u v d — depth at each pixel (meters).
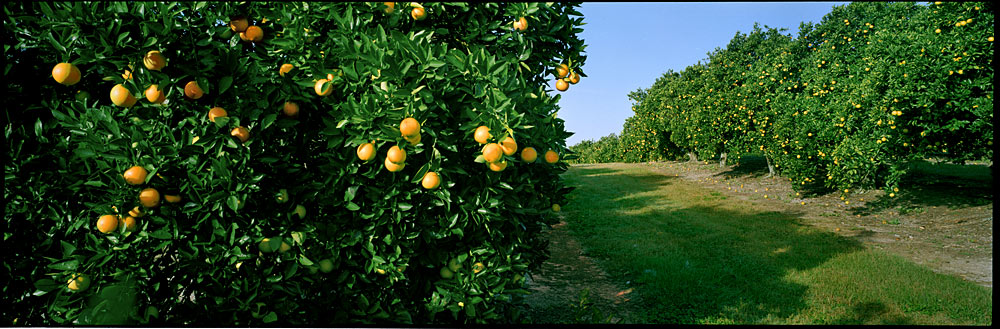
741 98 14.67
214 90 2.58
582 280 5.78
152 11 2.37
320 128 2.91
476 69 2.71
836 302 4.78
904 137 8.10
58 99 2.70
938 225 8.28
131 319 2.66
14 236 2.75
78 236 2.80
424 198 2.78
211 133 2.46
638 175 18.94
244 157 2.54
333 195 2.75
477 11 3.12
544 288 5.47
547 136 3.01
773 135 12.75
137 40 2.39
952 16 7.01
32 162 2.67
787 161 11.91
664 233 8.23
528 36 3.20
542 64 3.49
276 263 2.81
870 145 8.45
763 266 6.04
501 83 2.65
